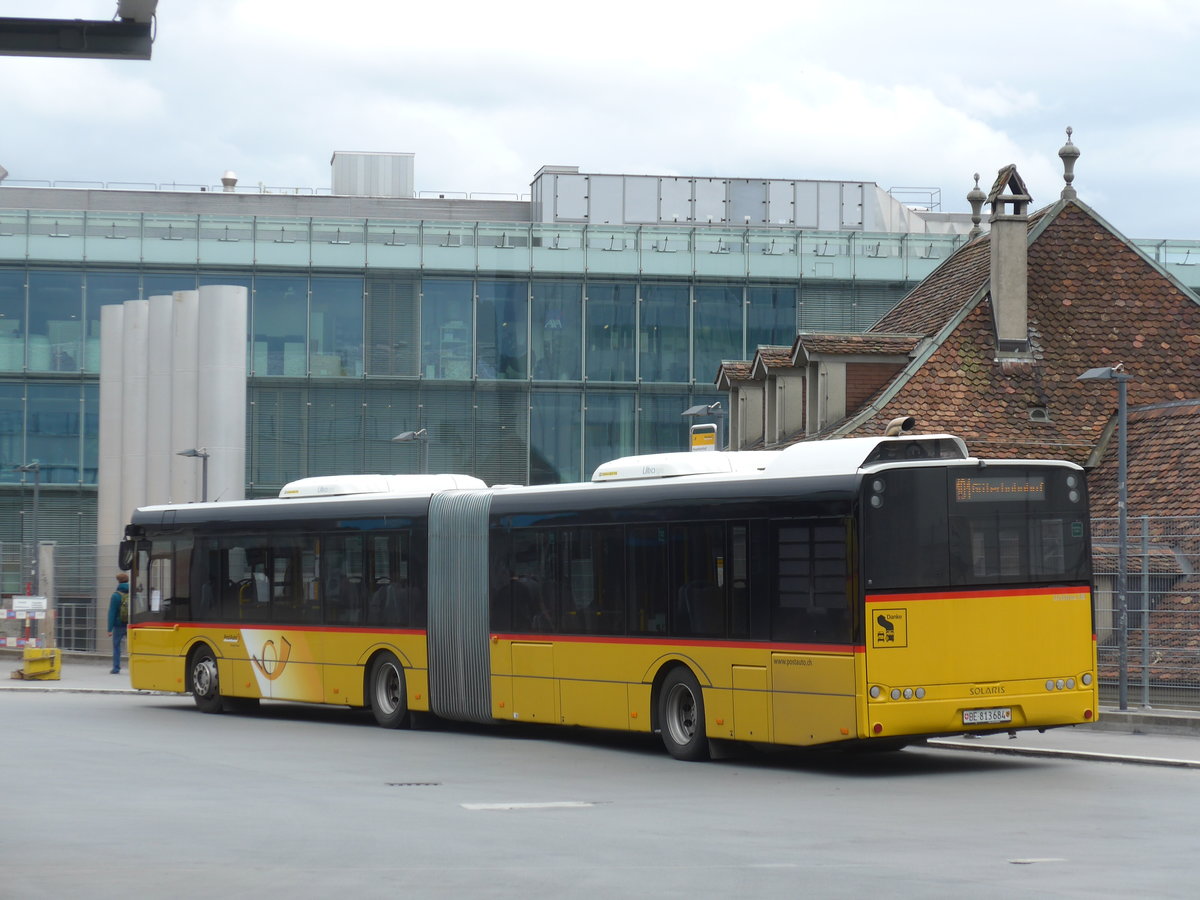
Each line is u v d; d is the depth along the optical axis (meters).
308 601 27.06
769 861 12.16
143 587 30.36
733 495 20.11
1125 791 17.12
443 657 24.70
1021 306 36.44
